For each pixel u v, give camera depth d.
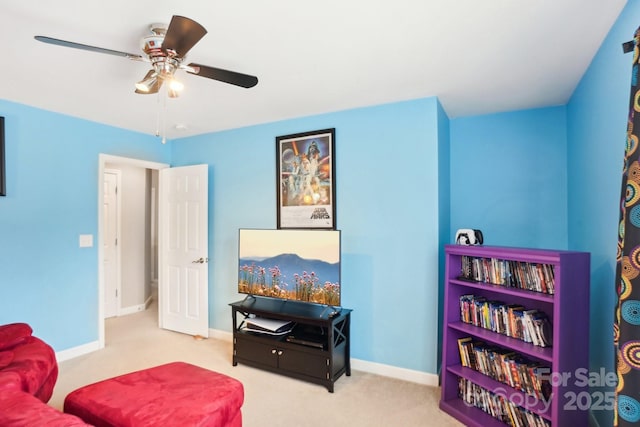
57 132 3.10
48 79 2.34
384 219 2.86
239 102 2.83
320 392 2.53
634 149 1.16
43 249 3.00
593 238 2.06
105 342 3.57
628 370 1.13
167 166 4.11
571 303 1.79
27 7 1.52
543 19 1.64
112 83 2.41
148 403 1.56
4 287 2.77
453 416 2.21
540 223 2.90
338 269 2.68
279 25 1.69
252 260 3.09
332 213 3.07
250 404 2.36
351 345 2.98
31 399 1.28
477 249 2.17
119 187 4.67
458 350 2.41
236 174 3.64
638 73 1.16
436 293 2.66
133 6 1.52
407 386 2.64
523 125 2.98
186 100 2.78
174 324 3.93
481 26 1.70
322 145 3.12
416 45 1.89
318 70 2.22
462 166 3.21
